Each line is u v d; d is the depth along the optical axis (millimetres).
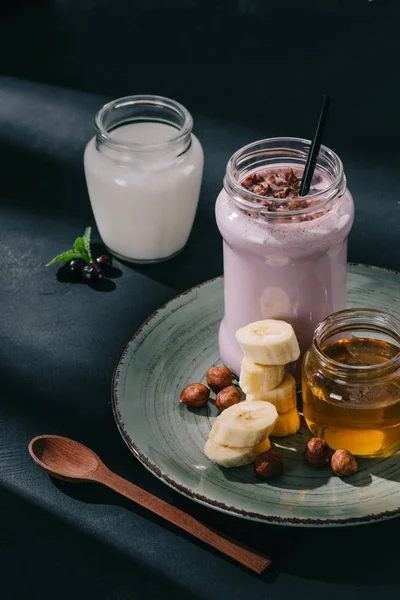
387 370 913
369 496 905
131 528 927
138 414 978
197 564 901
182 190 1127
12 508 947
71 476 953
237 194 948
